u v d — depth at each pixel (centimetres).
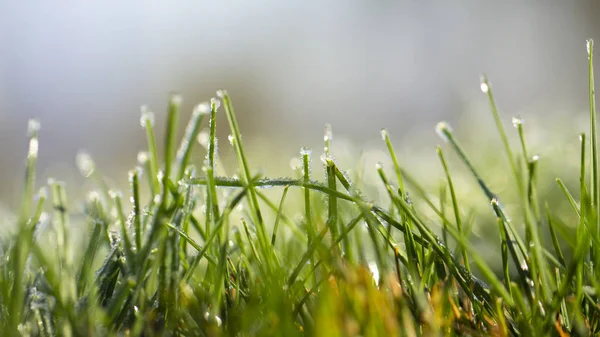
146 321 21
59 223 23
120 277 23
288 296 21
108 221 24
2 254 23
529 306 22
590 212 22
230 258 24
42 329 21
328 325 19
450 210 35
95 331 21
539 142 58
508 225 23
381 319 20
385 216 22
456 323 21
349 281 21
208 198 23
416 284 22
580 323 21
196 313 21
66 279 21
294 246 26
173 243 22
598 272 22
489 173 49
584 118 63
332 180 23
